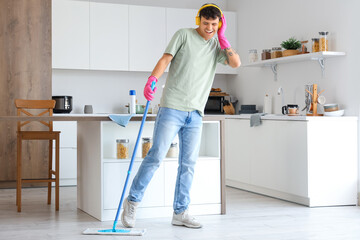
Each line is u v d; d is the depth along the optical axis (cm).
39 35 553
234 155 536
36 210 409
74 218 375
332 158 425
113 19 590
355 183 433
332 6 463
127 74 630
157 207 375
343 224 353
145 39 602
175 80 337
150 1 635
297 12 516
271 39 564
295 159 433
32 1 550
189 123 341
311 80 493
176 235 320
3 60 542
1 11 540
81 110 612
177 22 614
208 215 384
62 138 562
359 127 432
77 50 577
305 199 428
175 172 379
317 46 464
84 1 580
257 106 592
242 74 627
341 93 451
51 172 428
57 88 604
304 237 315
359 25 430
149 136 396
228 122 548
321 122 421
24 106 436
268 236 317
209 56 340
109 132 386
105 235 321
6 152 543
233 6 648
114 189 365
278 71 548
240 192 506
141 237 315
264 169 480
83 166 404
